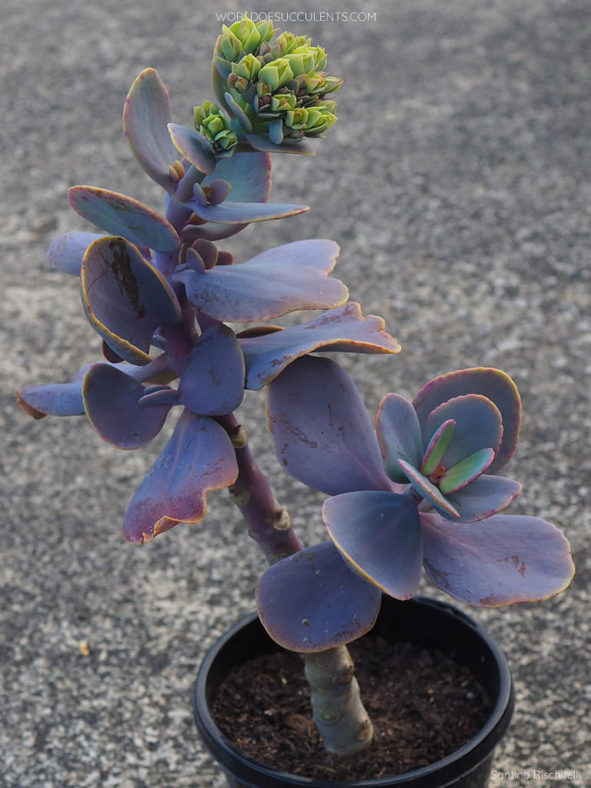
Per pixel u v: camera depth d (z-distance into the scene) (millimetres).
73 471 1258
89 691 985
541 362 1380
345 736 787
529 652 989
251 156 711
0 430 1334
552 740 926
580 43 2289
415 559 686
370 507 688
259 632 854
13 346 1484
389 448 683
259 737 812
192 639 1022
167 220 689
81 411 700
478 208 1741
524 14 2461
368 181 1846
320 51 651
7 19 2588
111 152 1982
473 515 674
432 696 831
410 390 1347
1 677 998
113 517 1181
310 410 707
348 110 2090
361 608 684
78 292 1613
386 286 1560
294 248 729
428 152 1923
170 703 974
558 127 1970
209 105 658
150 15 2568
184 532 1152
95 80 2254
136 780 920
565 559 686
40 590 1080
